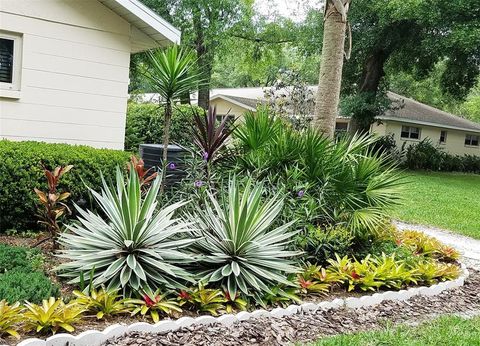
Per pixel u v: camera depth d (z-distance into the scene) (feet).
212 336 10.03
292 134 17.29
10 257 12.94
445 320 12.88
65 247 12.70
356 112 64.08
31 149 16.74
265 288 11.92
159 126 34.06
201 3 57.57
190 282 11.71
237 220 12.16
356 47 58.54
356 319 12.33
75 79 20.76
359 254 16.33
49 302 9.52
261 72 71.97
